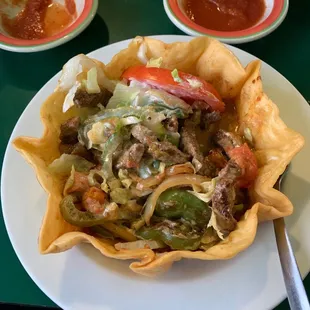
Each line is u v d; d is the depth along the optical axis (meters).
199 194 0.19
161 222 0.19
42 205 0.20
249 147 0.21
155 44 0.22
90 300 0.18
